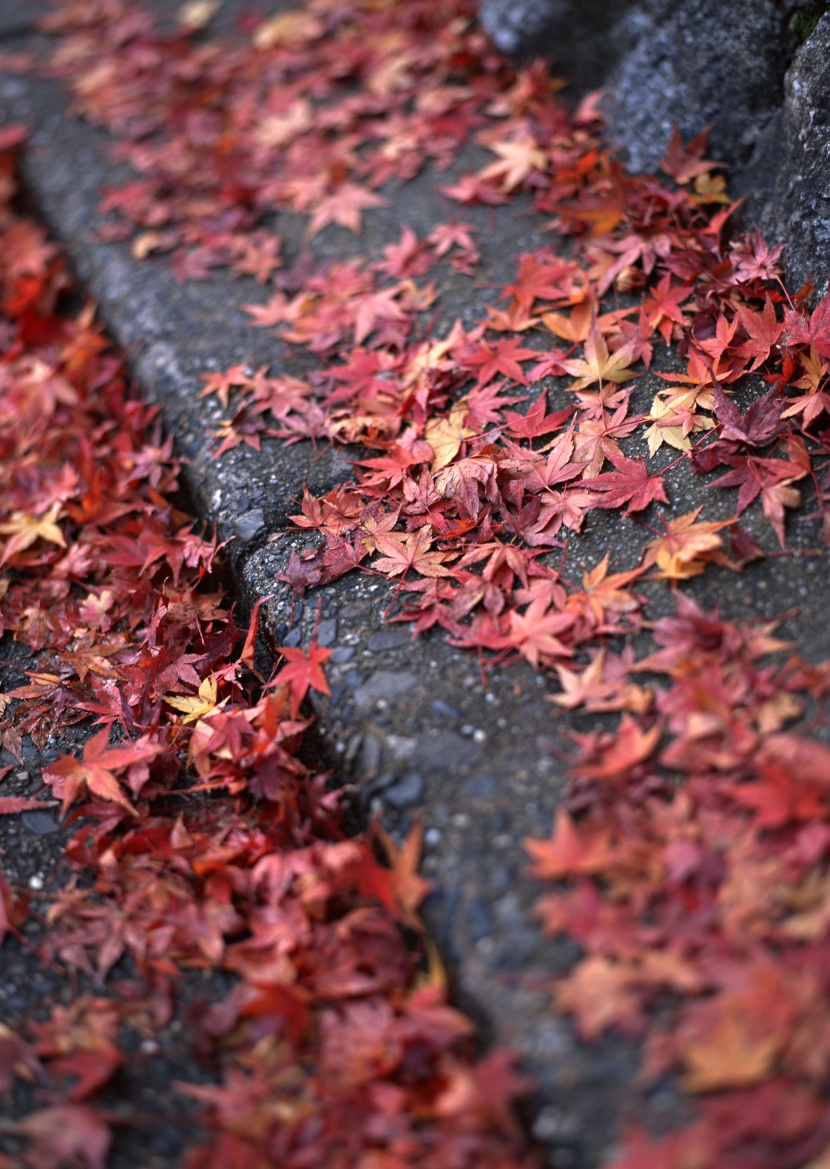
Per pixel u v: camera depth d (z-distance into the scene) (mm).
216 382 1685
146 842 1464
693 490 1508
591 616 1459
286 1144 1334
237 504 1605
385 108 1917
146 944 1426
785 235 1590
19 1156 1343
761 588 1450
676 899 1341
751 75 1634
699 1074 1291
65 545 1655
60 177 1984
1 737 1550
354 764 1451
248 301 1774
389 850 1398
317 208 1836
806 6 1581
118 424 1734
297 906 1412
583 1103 1305
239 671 1533
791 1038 1293
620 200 1660
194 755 1480
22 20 2330
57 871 1472
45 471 1718
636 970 1324
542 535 1512
